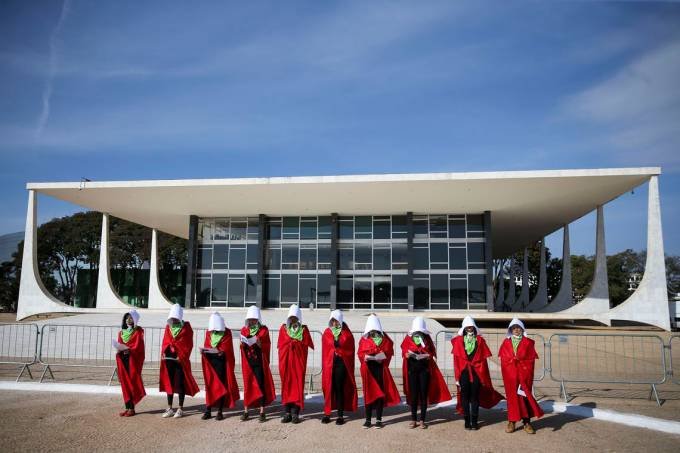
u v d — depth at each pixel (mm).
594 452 6520
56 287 62656
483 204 32531
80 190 30250
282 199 31859
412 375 7855
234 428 7680
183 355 8445
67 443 6805
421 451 6531
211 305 36844
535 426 7867
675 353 17672
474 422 7652
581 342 21219
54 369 13219
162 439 7027
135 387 8398
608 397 9883
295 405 8031
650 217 27219
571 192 29297
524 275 49312
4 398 9742
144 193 30703
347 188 28891
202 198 31906
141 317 27609
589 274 64812
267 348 8469
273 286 36312
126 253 60906
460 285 34406
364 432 7484
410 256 34688
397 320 28531
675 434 7402
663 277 27406
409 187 28422
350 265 35656
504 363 7641
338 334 8133
